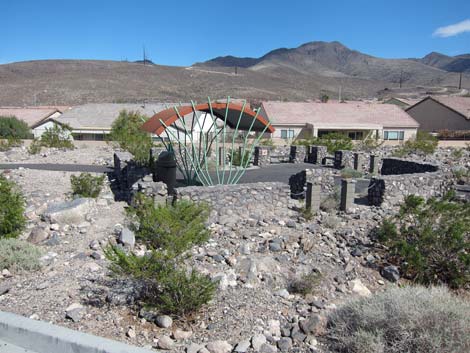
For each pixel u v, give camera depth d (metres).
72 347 4.25
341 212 11.01
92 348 4.15
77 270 6.74
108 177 17.09
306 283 6.49
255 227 9.43
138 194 9.84
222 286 6.20
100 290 5.96
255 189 10.95
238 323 5.29
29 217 10.24
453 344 4.50
